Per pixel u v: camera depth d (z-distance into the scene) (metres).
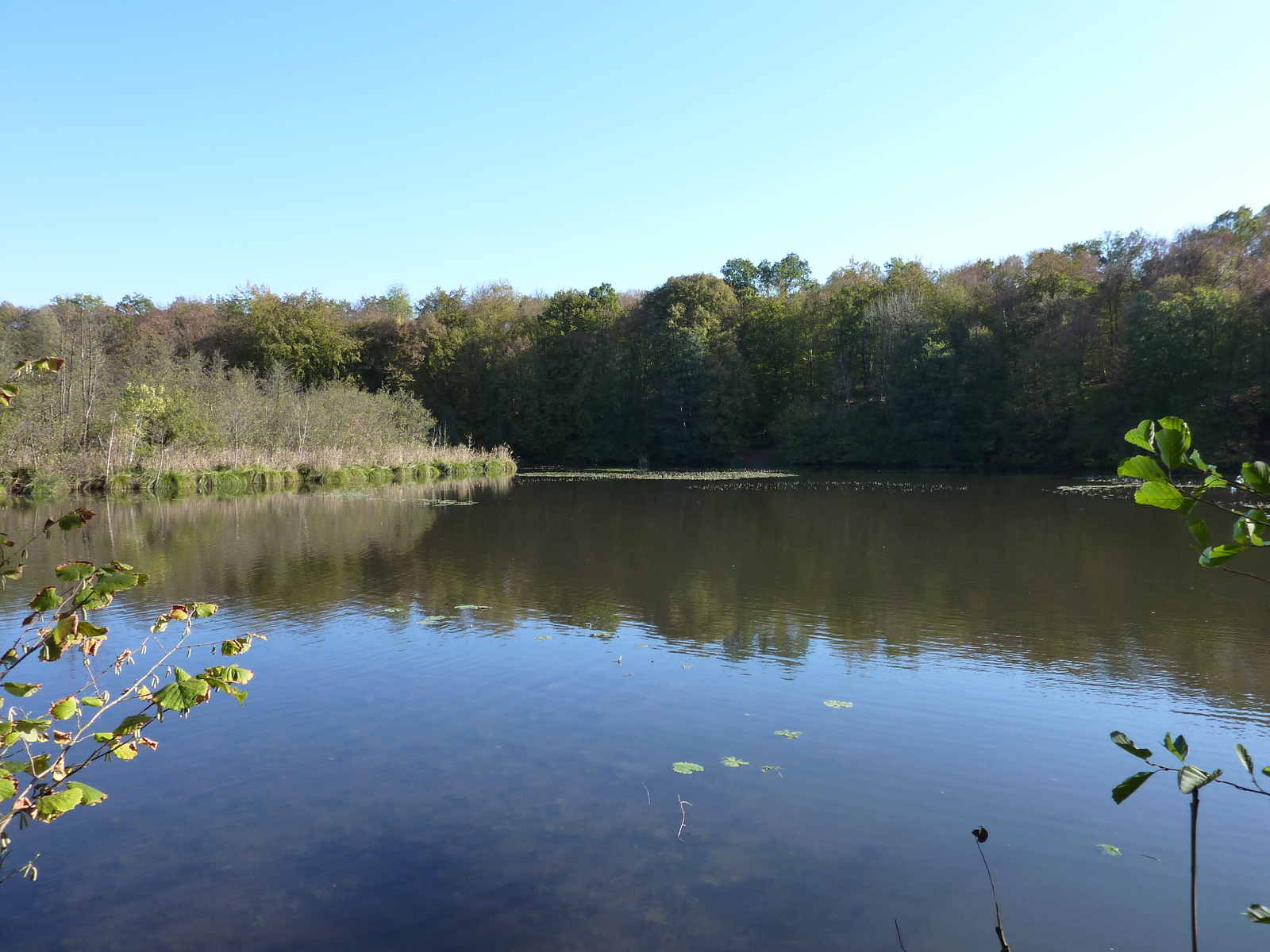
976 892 4.25
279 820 4.96
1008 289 41.66
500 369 51.88
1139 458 1.89
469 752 5.95
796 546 15.37
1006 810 5.11
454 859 4.54
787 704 6.89
